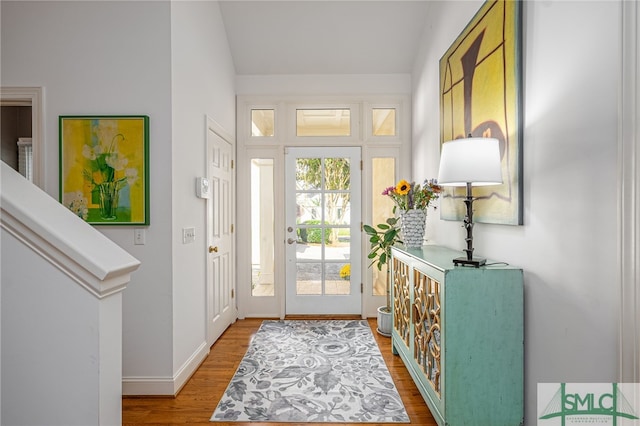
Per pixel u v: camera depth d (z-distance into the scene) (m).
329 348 3.01
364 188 3.87
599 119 1.26
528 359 1.67
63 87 2.27
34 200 0.99
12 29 2.28
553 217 1.50
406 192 2.61
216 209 3.18
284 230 3.90
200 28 2.78
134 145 2.26
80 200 2.26
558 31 1.46
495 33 1.92
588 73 1.30
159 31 2.27
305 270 3.92
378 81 3.83
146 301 2.26
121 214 2.26
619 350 1.16
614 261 1.20
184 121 2.48
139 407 2.13
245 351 2.95
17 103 2.33
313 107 3.92
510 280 1.68
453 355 1.68
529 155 1.66
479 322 1.68
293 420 1.98
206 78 2.91
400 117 3.87
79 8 2.28
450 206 2.56
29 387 0.95
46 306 0.93
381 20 3.38
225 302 3.46
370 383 2.39
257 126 3.93
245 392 2.28
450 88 2.57
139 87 2.27
